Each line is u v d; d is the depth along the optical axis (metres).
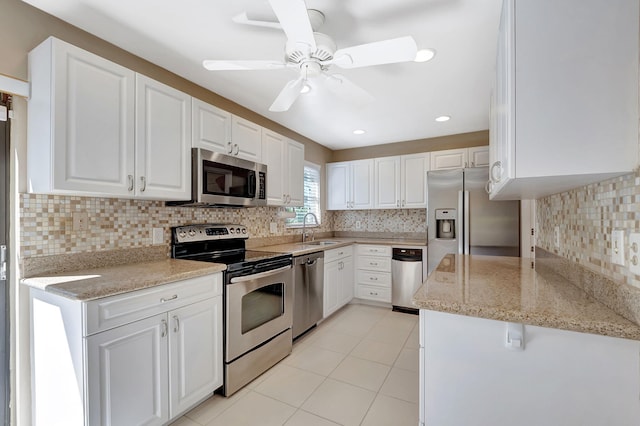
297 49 1.44
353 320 3.37
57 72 1.41
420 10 1.53
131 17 1.60
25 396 1.52
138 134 1.75
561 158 0.92
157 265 1.91
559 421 0.97
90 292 1.27
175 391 1.62
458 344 1.09
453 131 3.70
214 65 1.58
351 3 1.48
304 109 2.96
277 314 2.43
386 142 4.25
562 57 0.92
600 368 0.93
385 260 3.76
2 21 1.44
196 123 2.12
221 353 1.93
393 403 1.89
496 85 1.42
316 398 1.94
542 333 0.98
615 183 0.97
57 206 1.65
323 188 4.46
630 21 0.87
